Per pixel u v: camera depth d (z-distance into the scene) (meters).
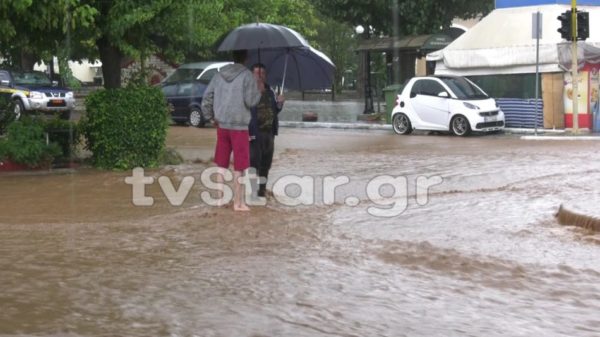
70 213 9.83
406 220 9.16
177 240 8.16
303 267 7.08
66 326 5.50
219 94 9.59
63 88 27.03
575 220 8.79
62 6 12.62
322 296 6.23
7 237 8.34
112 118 13.91
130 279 6.70
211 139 21.25
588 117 23.39
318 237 8.27
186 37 14.80
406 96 23.80
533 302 6.11
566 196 10.66
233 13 25.44
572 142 19.91
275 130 10.53
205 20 16.05
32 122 14.48
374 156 16.45
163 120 14.40
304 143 20.12
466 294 6.31
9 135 14.16
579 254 7.54
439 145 19.23
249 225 8.85
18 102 26.06
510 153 16.88
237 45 9.57
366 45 30.61
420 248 7.73
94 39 14.11
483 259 7.34
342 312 5.84
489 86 25.02
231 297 6.20
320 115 32.62
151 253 7.61
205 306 5.96
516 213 9.53
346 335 5.34
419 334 5.38
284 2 33.75
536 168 14.05
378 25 33.38
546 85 23.73
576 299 6.19
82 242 8.08
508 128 24.25
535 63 23.77
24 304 5.99
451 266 7.11
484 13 32.84
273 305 6.00
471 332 5.43
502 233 8.41
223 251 7.68
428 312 5.86
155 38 15.23
